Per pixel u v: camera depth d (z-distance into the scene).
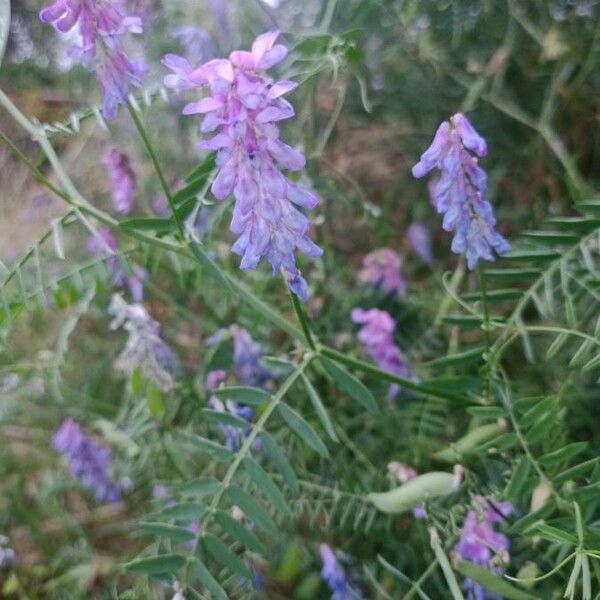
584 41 0.23
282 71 0.20
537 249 0.17
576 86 0.22
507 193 0.24
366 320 0.20
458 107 0.24
